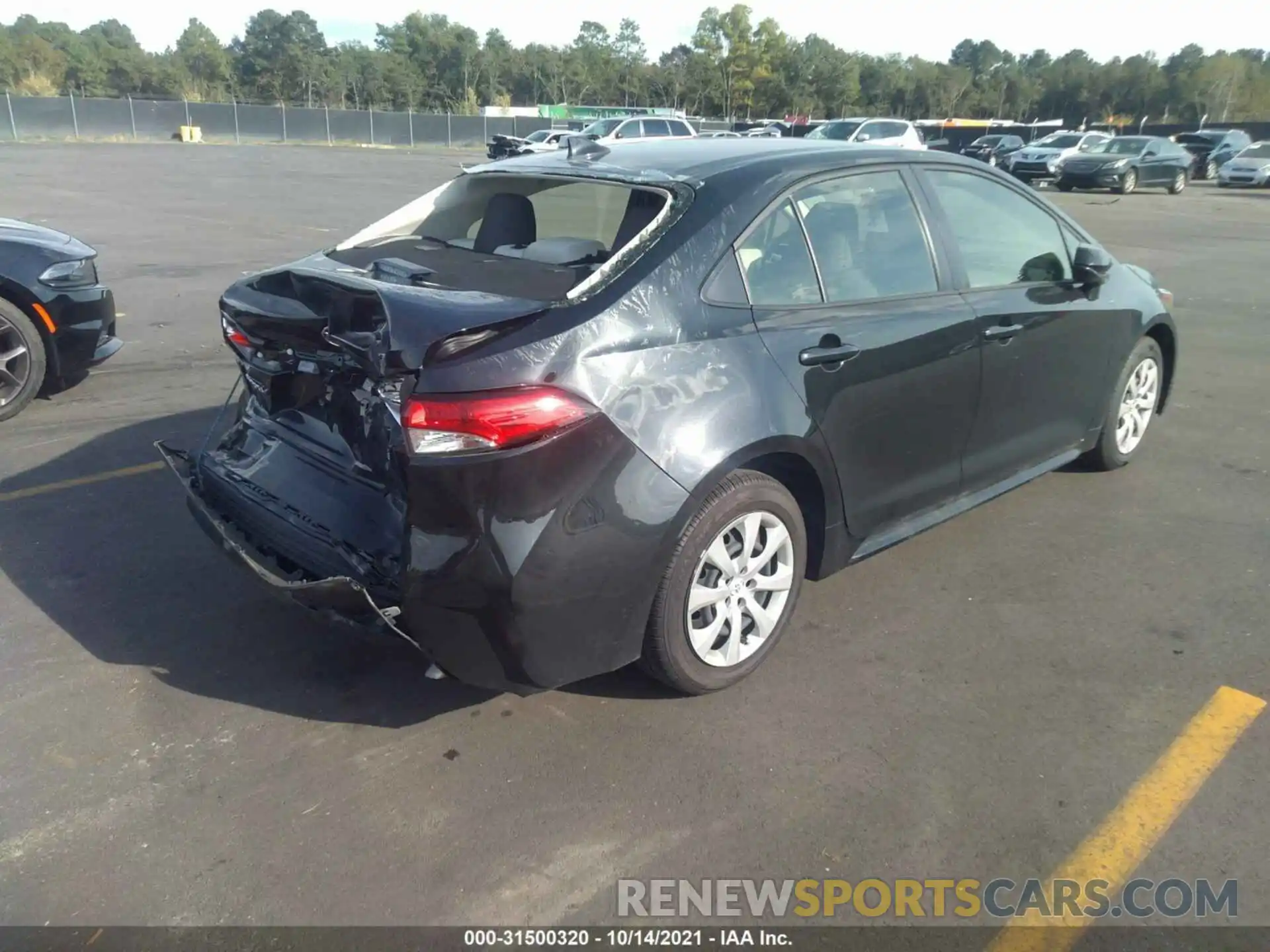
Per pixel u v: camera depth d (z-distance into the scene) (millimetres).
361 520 3264
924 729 3400
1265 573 4527
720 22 93125
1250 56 113188
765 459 3451
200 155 38906
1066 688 3641
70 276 6590
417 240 4129
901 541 4121
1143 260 14680
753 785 3113
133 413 6617
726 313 3332
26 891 2674
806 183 3732
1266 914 2637
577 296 3082
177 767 3170
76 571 4422
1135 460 5969
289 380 3629
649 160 3830
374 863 2787
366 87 93812
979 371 4211
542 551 2893
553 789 3088
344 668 3727
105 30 112875
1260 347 9055
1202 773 3174
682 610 3281
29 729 3342
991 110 113250
